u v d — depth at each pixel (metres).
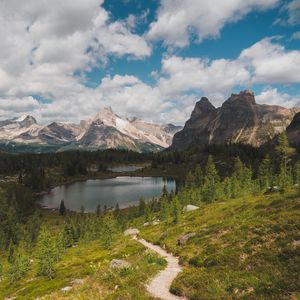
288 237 26.12
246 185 117.50
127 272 27.47
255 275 21.12
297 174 111.69
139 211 163.25
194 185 184.50
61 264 72.56
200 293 20.62
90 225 136.75
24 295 48.34
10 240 153.12
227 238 33.88
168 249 44.19
